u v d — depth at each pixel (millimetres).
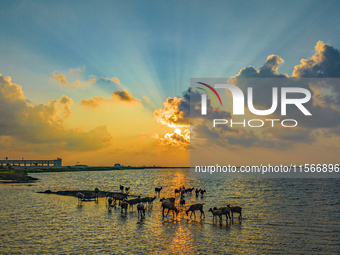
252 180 112000
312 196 51656
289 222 27297
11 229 22422
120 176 146625
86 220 26641
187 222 26969
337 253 18328
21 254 16734
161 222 26734
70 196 45031
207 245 19594
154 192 55688
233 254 17859
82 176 144250
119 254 17328
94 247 18547
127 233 22312
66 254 17016
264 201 43438
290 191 62344
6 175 100000
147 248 18641
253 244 20000
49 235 21031
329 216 30562
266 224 26375
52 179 108312
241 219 28688
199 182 93938
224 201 42938
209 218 29141
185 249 18609
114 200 37969
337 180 115812
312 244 20188
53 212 30203
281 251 18609
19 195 44906
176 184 82000
